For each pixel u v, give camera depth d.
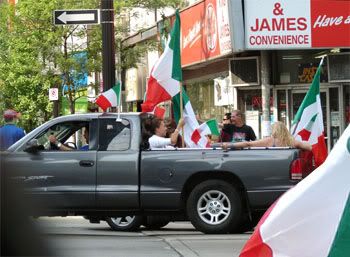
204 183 19.73
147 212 19.98
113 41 30.27
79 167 19.92
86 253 15.95
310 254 9.59
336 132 32.84
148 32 45.72
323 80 32.94
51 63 43.50
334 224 9.51
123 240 18.62
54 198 19.89
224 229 19.67
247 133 26.09
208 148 19.88
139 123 20.19
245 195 19.61
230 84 34.53
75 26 41.81
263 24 30.11
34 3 42.56
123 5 41.97
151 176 19.77
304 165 19.58
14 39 46.91
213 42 33.22
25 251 8.20
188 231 21.80
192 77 42.00
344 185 9.50
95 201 19.86
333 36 30.33
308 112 21.67
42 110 53.84
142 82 49.34
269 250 9.75
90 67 42.19
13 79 50.88
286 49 30.69
